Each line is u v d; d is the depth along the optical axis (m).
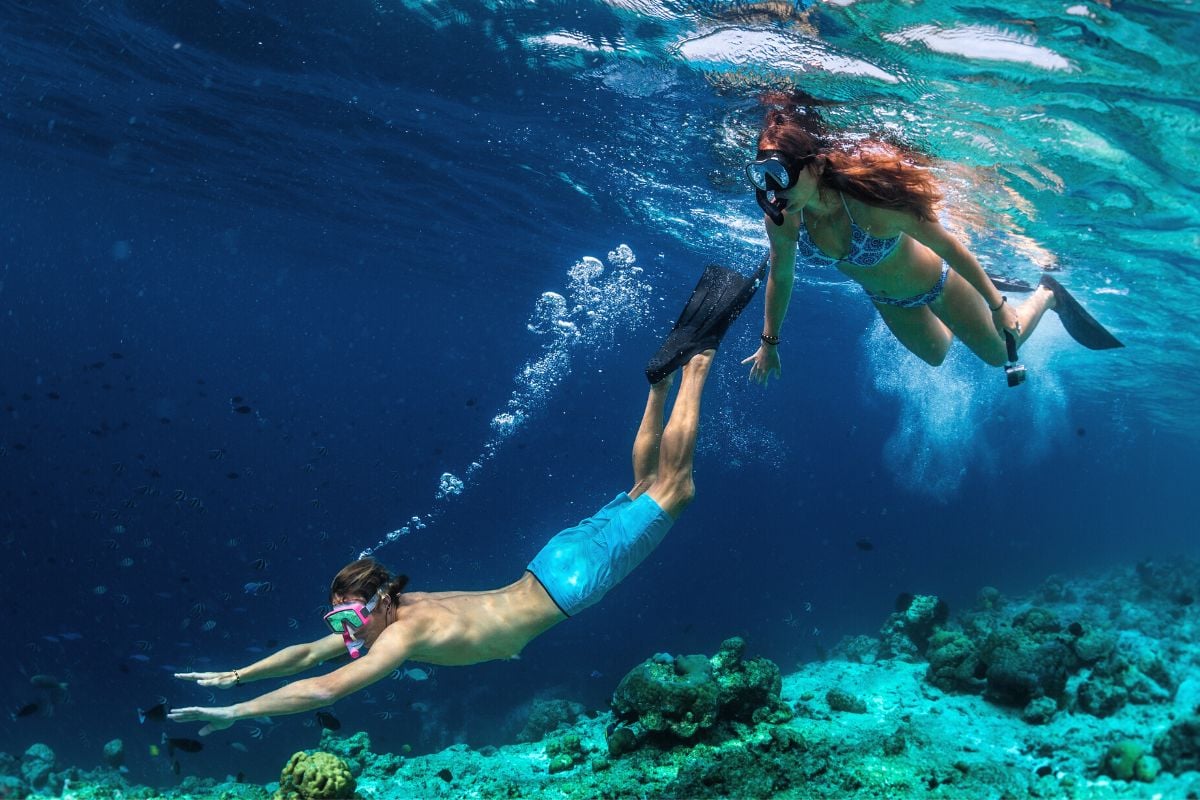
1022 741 5.89
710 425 80.56
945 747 5.67
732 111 10.52
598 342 59.12
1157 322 18.33
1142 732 5.84
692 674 6.02
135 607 28.84
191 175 25.05
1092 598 14.56
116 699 20.50
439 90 13.59
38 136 23.72
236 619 27.97
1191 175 9.61
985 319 5.68
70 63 15.82
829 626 29.02
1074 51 7.23
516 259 30.55
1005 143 9.55
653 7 8.40
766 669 6.32
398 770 6.41
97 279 80.12
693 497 4.55
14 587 30.02
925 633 9.20
